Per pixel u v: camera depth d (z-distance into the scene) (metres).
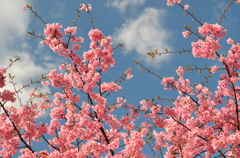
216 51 6.64
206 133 7.23
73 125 8.02
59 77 8.00
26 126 6.55
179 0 6.97
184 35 7.01
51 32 8.09
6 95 5.83
